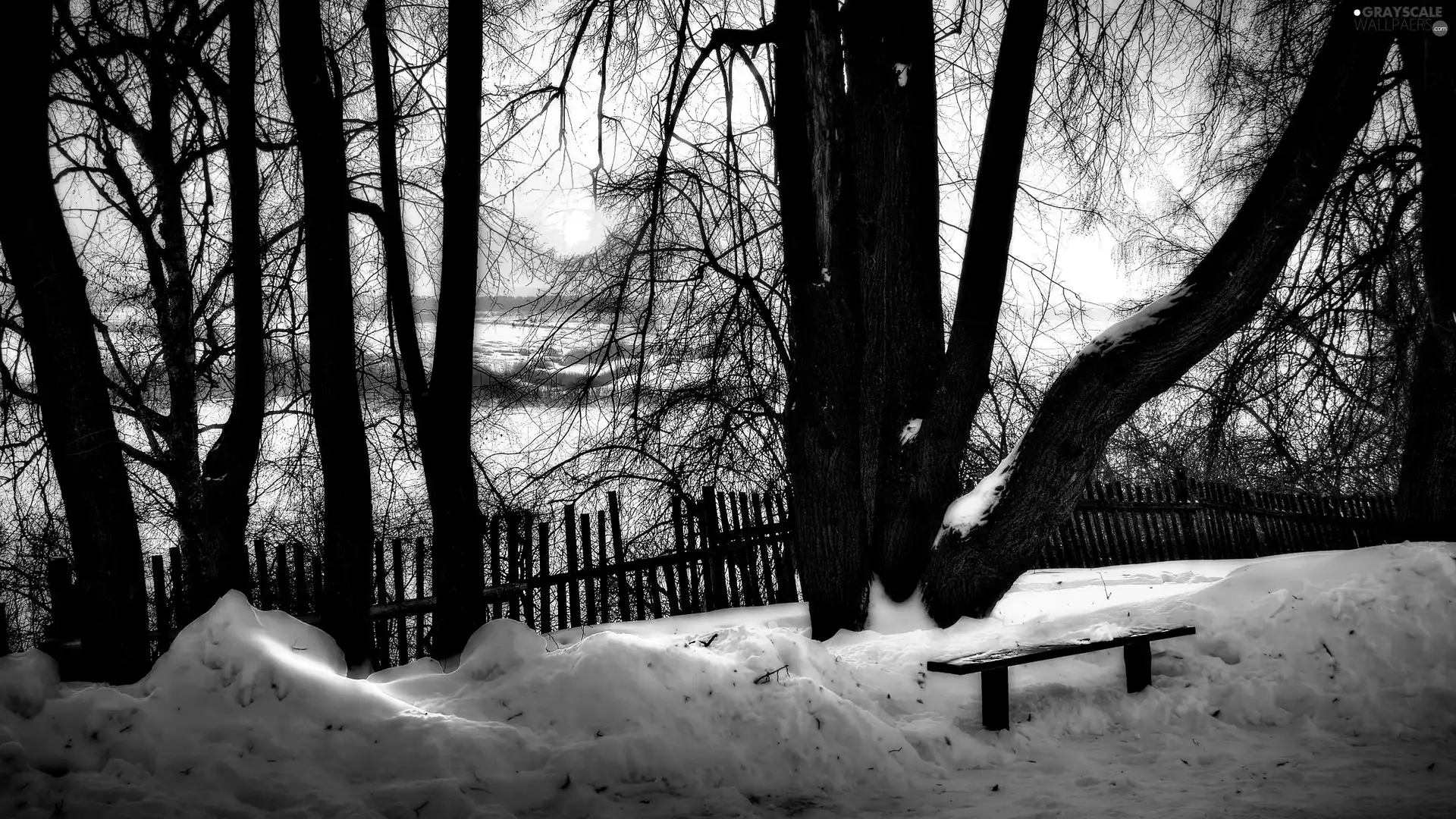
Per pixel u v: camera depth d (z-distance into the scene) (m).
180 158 11.03
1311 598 6.68
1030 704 6.19
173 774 4.86
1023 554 8.64
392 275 8.73
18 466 10.74
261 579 8.32
